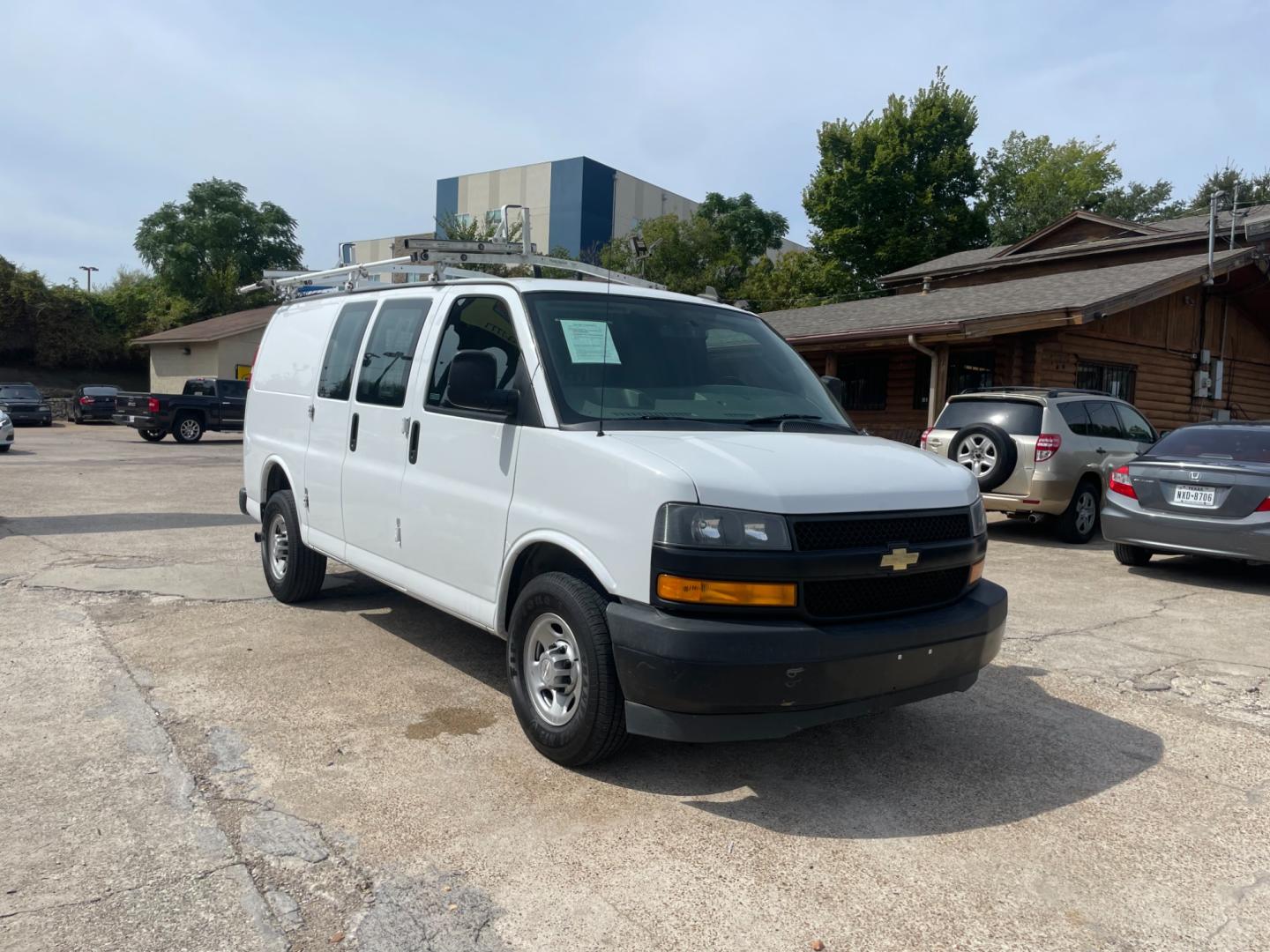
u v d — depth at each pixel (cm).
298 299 682
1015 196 5091
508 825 344
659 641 336
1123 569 879
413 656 542
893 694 362
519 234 636
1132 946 280
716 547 337
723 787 381
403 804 358
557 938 277
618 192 6825
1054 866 326
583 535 373
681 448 368
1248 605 728
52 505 1169
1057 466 998
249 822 341
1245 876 321
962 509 393
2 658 525
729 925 286
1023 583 807
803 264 4047
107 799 356
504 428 422
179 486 1428
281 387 659
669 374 442
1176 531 801
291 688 483
